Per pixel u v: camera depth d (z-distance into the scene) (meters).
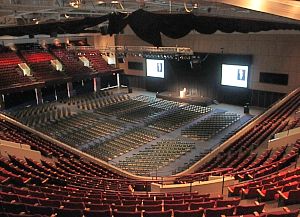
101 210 6.20
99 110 27.47
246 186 7.82
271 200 6.86
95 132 22.22
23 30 10.99
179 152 18.52
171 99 30.16
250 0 6.35
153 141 20.47
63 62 33.22
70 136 21.48
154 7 18.72
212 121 23.86
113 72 35.31
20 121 24.45
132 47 31.72
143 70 34.62
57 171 11.91
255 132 17.02
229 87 28.19
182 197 8.14
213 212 5.79
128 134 21.73
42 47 33.59
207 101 28.25
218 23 8.60
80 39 36.84
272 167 9.38
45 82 29.67
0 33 10.80
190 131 21.98
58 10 18.23
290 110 18.83
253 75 26.47
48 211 6.14
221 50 27.89
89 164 14.80
